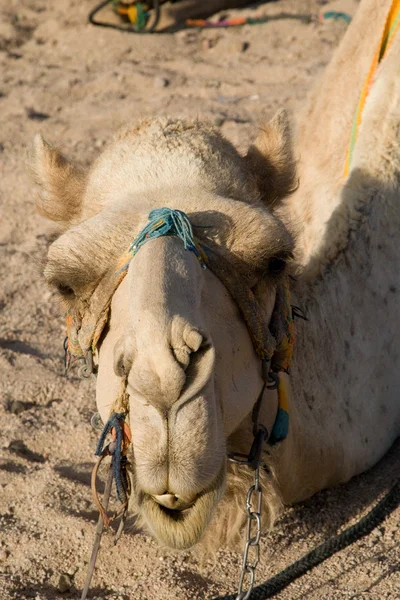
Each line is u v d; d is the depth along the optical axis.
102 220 3.91
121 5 15.52
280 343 4.20
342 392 5.17
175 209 3.81
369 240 5.52
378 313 5.50
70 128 11.46
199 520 3.53
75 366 7.07
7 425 6.36
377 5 6.73
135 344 3.27
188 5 15.75
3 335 7.63
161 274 3.40
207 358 3.33
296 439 4.66
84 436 6.13
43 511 5.25
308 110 7.11
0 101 12.59
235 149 4.50
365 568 4.52
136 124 4.50
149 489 3.40
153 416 3.38
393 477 5.39
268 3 16.05
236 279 3.86
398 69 5.79
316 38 14.38
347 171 5.87
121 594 4.58
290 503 4.98
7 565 4.89
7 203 9.78
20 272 8.52
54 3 16.61
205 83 12.73
